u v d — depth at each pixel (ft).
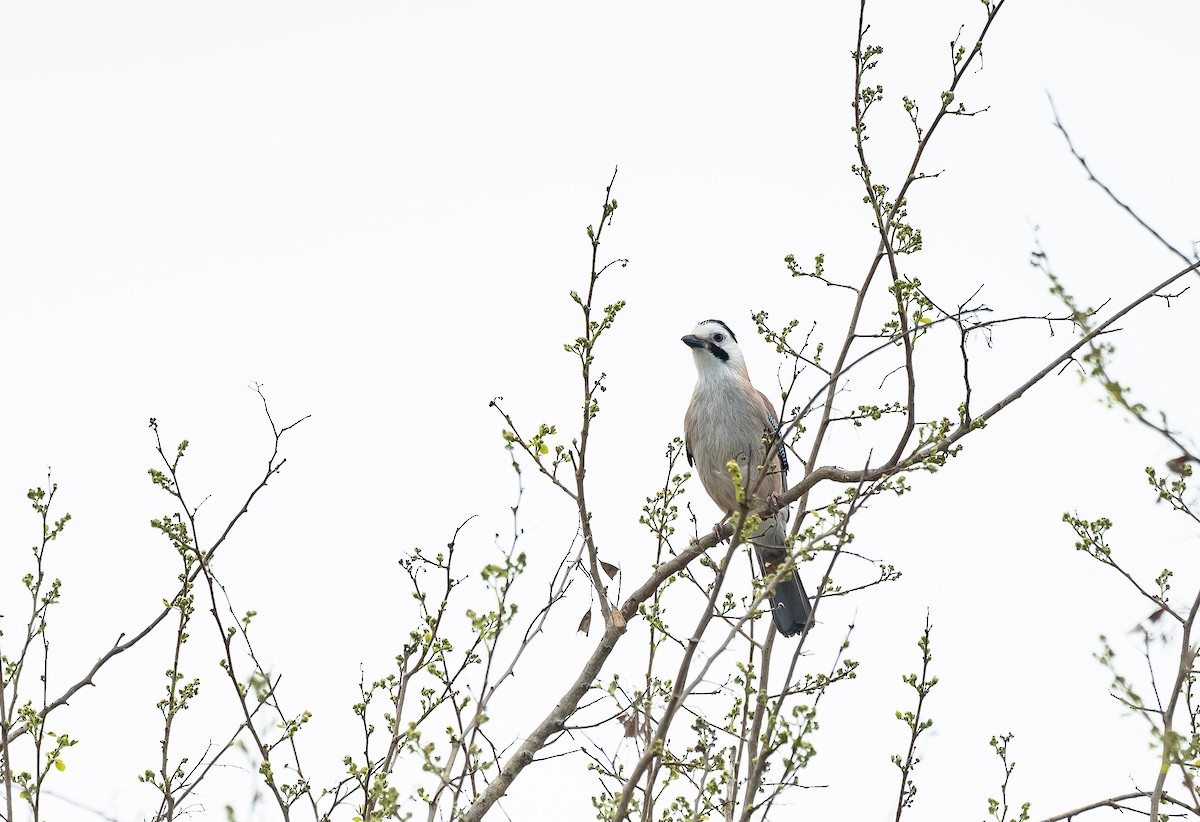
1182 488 32.01
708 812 30.48
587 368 33.27
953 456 34.27
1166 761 27.14
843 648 31.71
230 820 26.27
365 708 31.27
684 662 28.45
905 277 35.50
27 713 31.53
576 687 35.65
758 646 33.19
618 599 36.06
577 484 33.37
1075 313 29.07
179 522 33.32
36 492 34.19
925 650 32.60
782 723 27.35
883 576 34.45
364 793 30.12
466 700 28.96
